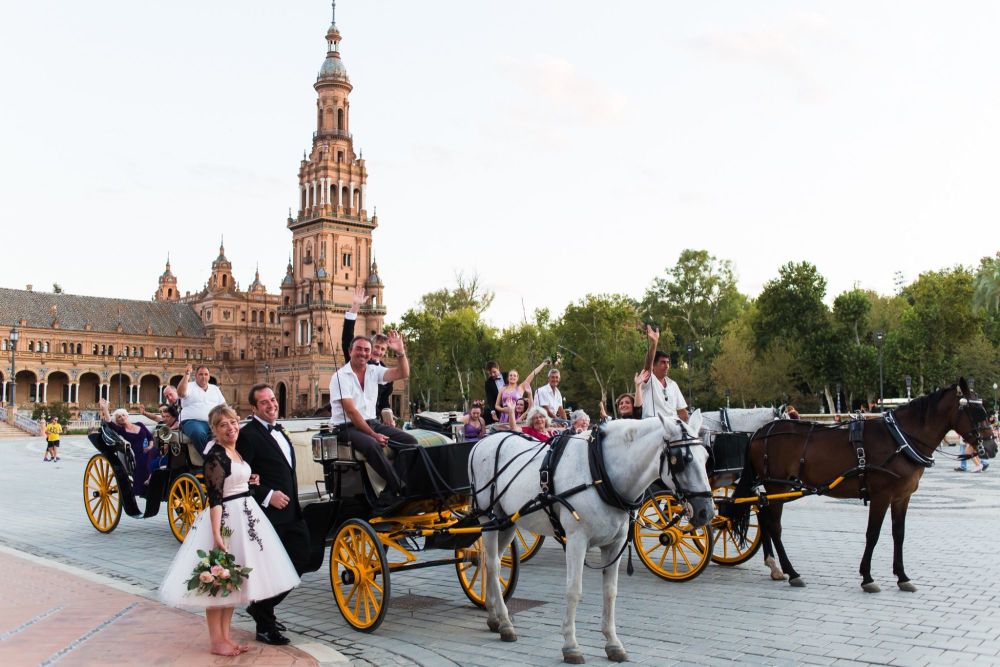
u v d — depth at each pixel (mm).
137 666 8148
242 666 8219
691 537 12562
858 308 77938
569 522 8727
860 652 8633
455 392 105750
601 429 8898
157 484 16656
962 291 71438
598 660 8594
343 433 10578
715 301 104188
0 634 9336
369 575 9977
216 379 136875
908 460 11336
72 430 91938
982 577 12125
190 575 8414
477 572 11328
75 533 18031
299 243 117688
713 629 9695
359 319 114125
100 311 137125
